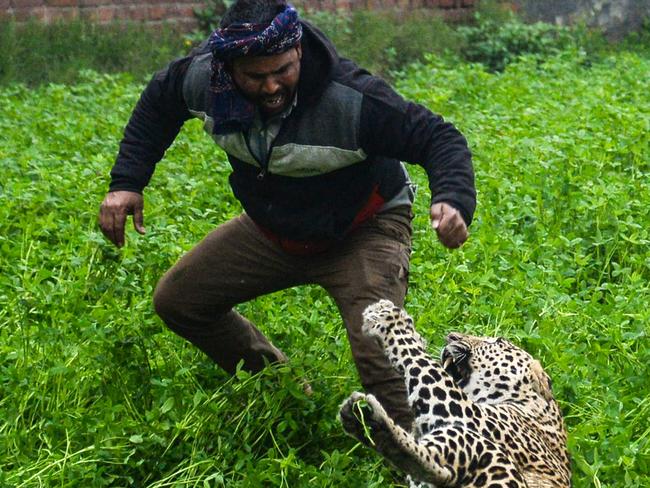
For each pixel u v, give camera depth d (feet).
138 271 19.43
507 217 23.15
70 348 16.98
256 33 12.98
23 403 16.01
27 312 17.58
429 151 13.57
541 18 50.29
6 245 21.49
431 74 39.60
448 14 49.57
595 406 16.42
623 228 21.98
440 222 13.08
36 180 26.45
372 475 14.62
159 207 23.12
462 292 20.15
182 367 16.83
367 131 13.62
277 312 18.35
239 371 15.23
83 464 14.89
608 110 30.37
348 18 45.73
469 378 14.53
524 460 12.89
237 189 14.78
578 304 19.24
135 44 41.09
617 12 50.29
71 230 22.54
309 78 13.53
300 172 14.03
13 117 31.96
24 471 14.56
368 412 11.57
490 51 46.65
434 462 11.87
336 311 19.38
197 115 14.65
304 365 15.83
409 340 13.10
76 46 40.11
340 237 14.55
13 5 39.96
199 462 14.65
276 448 15.58
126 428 15.33
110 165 26.99
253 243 15.29
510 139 28.73
